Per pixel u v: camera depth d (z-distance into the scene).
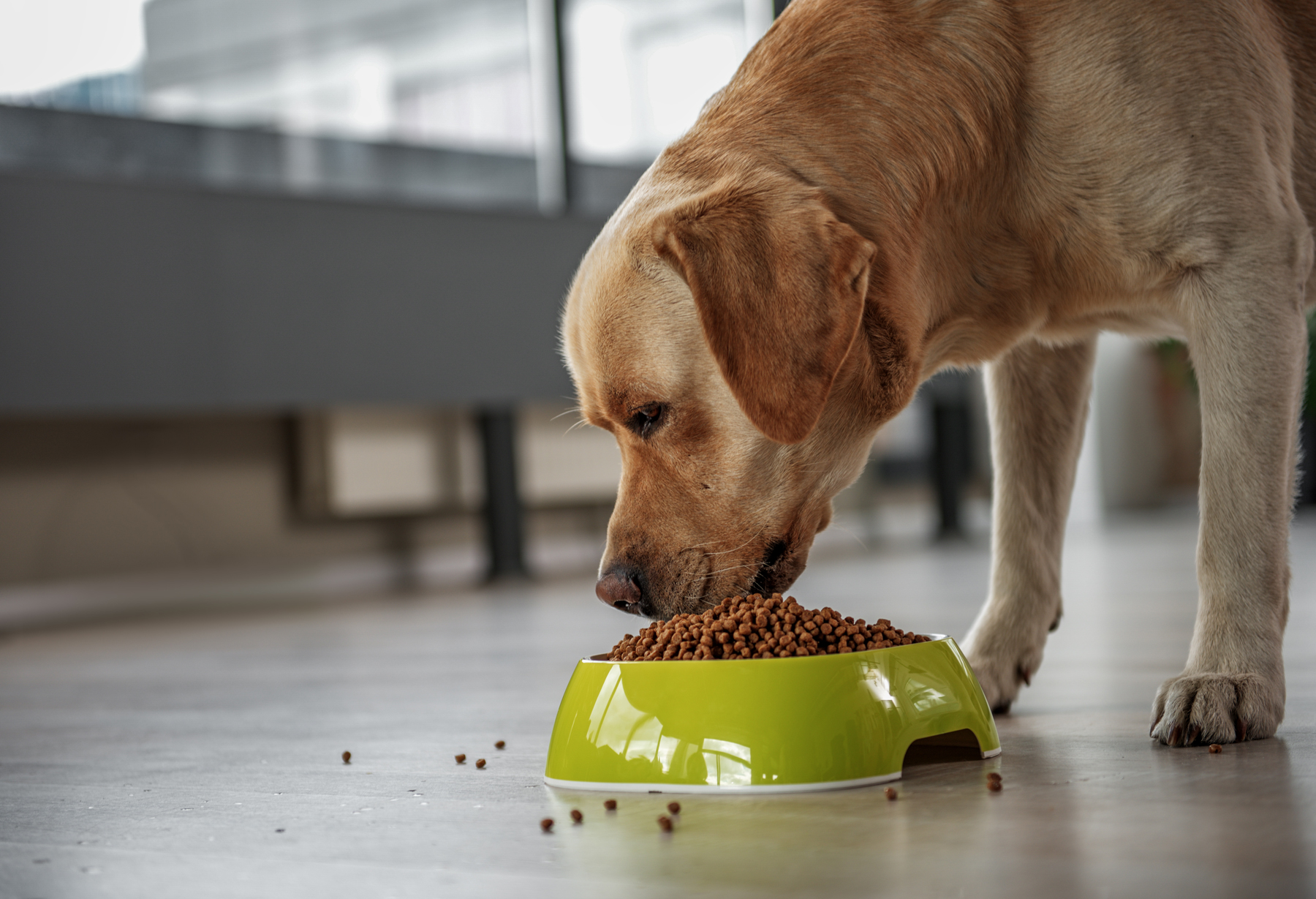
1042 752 1.47
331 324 5.27
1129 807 1.17
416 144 5.92
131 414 5.69
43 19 4.98
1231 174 1.57
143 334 4.81
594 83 6.34
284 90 5.58
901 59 1.70
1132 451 9.59
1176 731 1.44
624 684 1.38
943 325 1.73
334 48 5.68
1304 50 1.82
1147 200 1.59
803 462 1.65
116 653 3.77
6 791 1.61
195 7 5.32
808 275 1.49
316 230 5.23
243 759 1.78
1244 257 1.55
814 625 1.43
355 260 5.34
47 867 1.18
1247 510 1.51
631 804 1.29
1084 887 0.93
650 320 1.61
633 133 6.47
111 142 5.17
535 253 5.86
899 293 1.62
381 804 1.39
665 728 1.34
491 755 1.69
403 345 5.46
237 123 5.48
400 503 6.41
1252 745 1.43
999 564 1.87
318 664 3.14
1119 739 1.53
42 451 5.46
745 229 1.51
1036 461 1.88
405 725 2.03
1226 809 1.14
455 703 2.27
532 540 6.96
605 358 1.64
